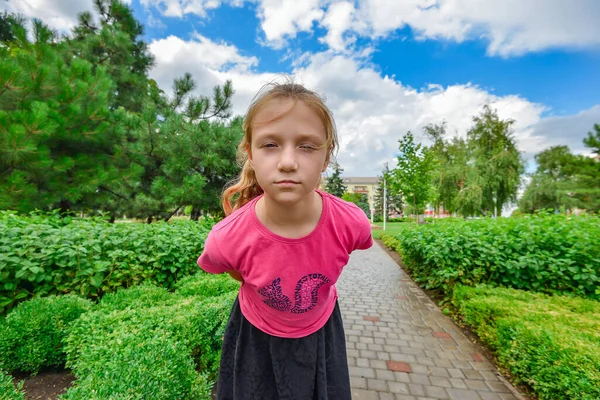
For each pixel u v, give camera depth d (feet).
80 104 19.53
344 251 3.13
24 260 8.52
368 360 9.20
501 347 8.40
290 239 2.82
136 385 4.60
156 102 33.04
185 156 23.30
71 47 29.32
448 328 11.72
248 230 2.89
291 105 2.19
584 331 7.35
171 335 6.45
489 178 69.62
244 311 3.54
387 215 128.77
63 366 7.48
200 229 16.01
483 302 9.92
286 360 3.33
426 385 7.88
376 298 15.87
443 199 72.95
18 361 6.86
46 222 10.93
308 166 2.25
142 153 24.90
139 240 11.31
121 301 8.38
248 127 2.73
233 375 3.66
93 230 10.99
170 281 11.59
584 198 42.73
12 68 15.79
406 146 43.21
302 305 3.15
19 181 15.58
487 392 7.57
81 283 9.48
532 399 7.23
